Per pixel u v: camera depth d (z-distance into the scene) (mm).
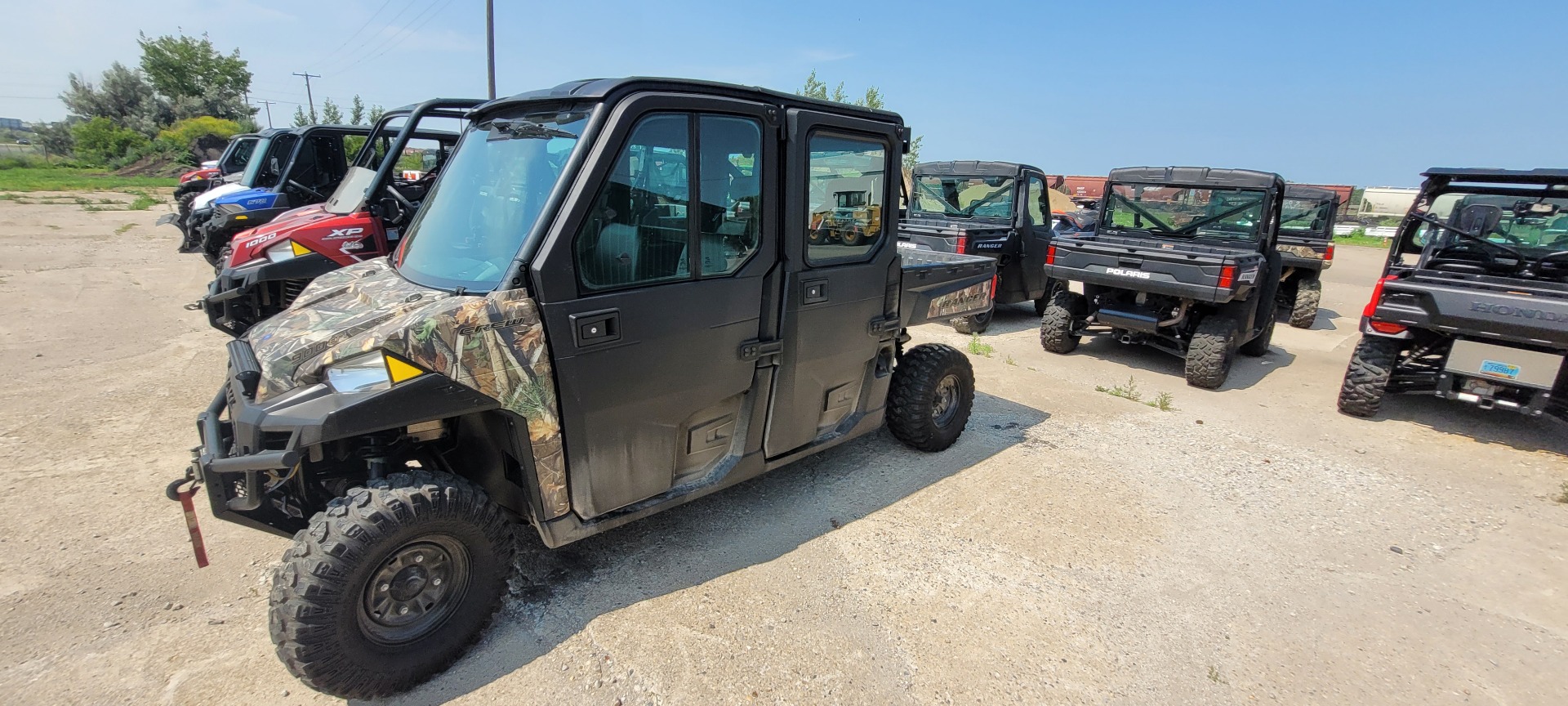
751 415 3348
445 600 2545
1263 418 5723
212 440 2377
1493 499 4289
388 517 2275
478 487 2568
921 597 3115
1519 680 2727
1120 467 4566
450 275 2717
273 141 10070
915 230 8664
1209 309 6730
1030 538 3648
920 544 3547
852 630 2879
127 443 4320
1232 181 6871
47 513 3496
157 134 47469
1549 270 5109
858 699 2512
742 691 2527
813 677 2613
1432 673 2752
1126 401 5996
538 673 2580
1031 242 8969
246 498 2312
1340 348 8648
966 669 2684
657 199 2744
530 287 2518
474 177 3033
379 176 5824
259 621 2799
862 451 4652
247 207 8172
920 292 4121
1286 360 7926
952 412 4703
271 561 3193
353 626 2287
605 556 3342
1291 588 3293
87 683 2441
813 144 3215
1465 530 3904
